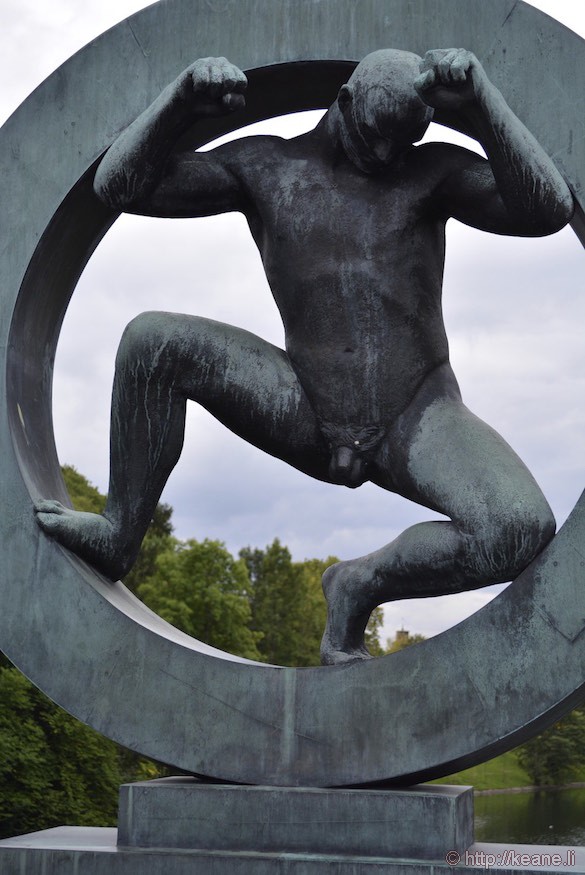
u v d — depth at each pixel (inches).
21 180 198.1
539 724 165.9
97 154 195.5
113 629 180.1
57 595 183.5
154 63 196.1
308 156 185.0
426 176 179.9
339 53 189.3
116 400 187.2
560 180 168.6
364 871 156.1
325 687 170.9
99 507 1397.6
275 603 1595.7
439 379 182.9
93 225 204.7
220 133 208.7
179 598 1176.8
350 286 179.0
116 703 177.6
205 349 184.4
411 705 167.2
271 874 159.0
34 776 695.1
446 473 171.2
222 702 173.6
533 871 151.6
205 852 163.3
